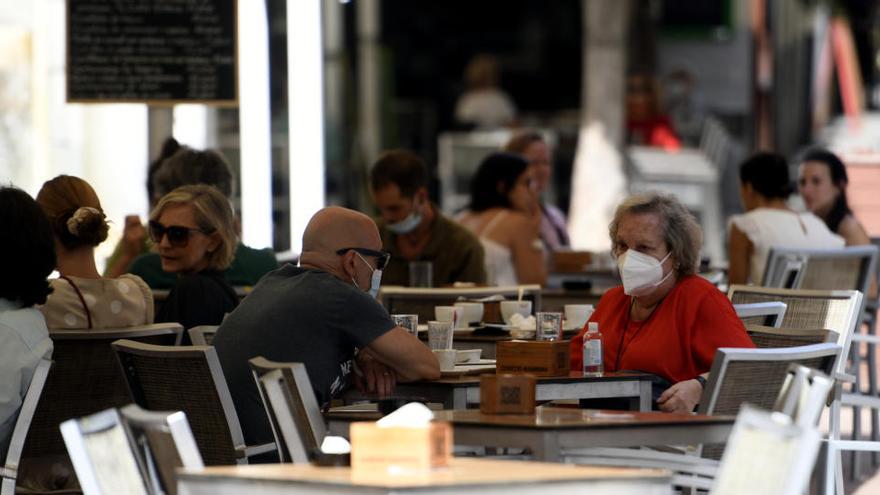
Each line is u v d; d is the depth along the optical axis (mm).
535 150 23703
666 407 10867
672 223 11539
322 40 21812
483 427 8594
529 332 13977
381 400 11734
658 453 9375
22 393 11016
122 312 12562
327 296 11125
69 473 11906
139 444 7457
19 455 10945
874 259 18297
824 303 14383
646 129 45750
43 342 11141
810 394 7707
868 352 18953
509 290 16469
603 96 39000
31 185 23562
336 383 11172
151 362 10836
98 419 7238
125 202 24797
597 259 23172
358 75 47906
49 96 24344
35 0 23641
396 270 18516
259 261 16125
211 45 19500
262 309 11219
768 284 18281
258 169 20547
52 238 11344
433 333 12312
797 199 40938
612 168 39000
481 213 20797
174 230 13508
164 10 19453
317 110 21531
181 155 16875
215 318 13445
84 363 11812
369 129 47375
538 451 8422
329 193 41656
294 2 21375
